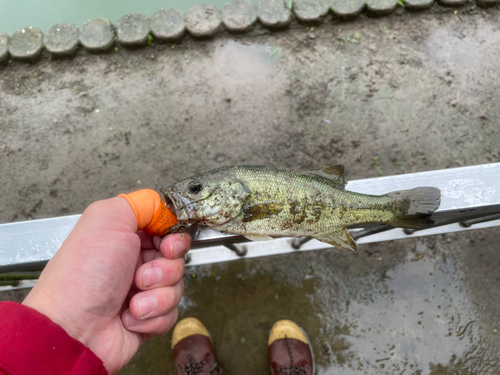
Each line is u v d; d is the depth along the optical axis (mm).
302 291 867
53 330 365
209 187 504
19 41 1061
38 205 956
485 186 471
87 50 1071
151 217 467
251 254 808
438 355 817
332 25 1087
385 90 1021
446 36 1062
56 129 1021
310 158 973
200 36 1076
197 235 505
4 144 1010
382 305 850
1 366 344
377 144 974
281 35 1086
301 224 517
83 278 412
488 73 1025
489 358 811
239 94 1036
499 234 869
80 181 972
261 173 514
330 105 1015
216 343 846
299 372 780
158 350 835
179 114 1024
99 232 426
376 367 818
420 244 875
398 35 1067
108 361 431
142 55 1083
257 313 860
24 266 477
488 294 843
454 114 990
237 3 1076
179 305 866
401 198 483
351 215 509
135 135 1008
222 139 999
